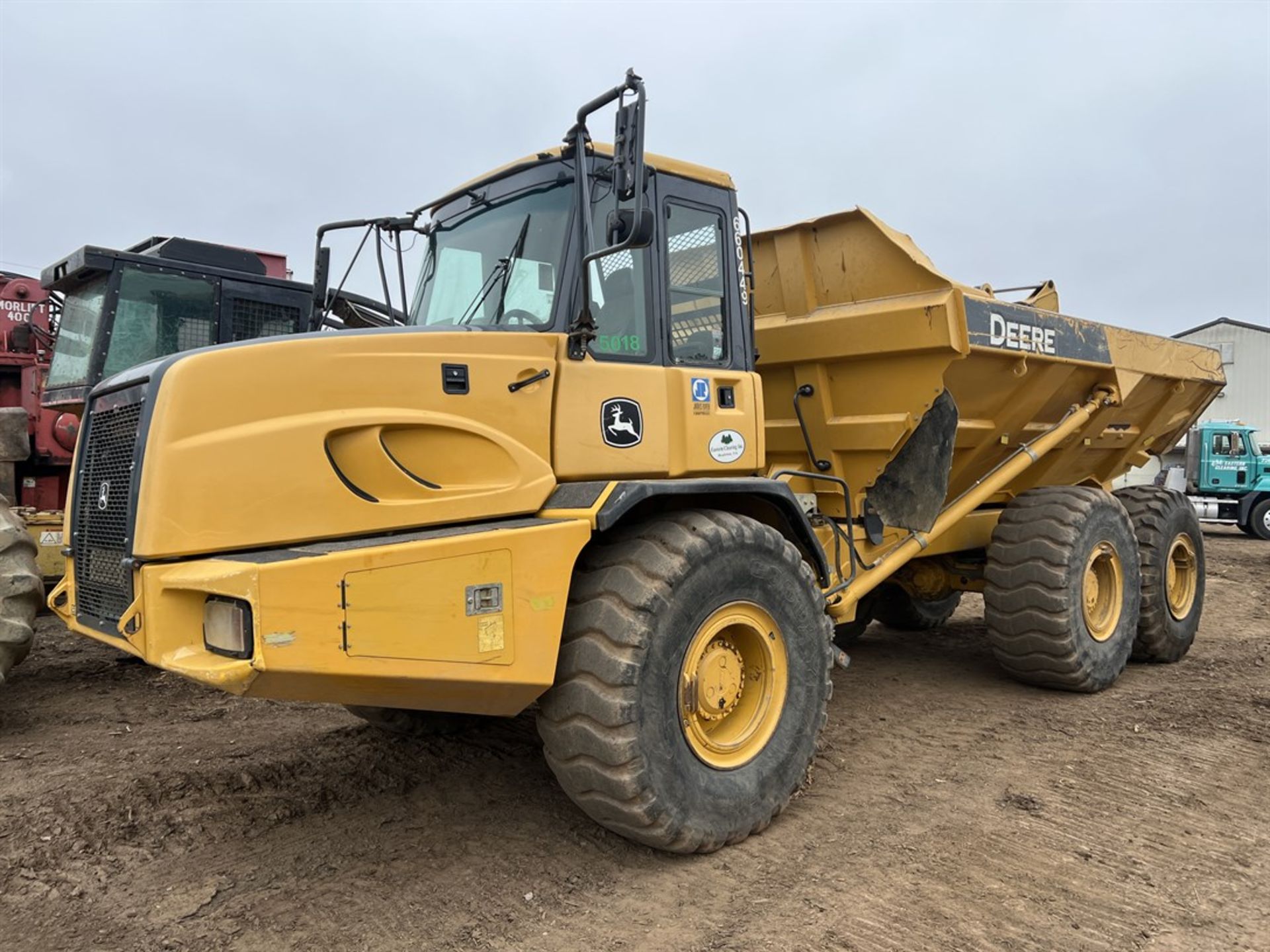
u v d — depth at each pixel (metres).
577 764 3.32
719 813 3.51
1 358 9.32
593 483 3.50
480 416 3.36
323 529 3.03
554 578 3.26
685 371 3.95
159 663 2.83
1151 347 6.82
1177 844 3.63
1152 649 6.75
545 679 3.24
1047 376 5.72
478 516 3.29
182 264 7.74
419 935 2.95
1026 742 4.92
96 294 7.58
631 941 2.92
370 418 3.12
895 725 5.23
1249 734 5.03
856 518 5.41
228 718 5.41
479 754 4.62
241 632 2.68
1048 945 2.90
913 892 3.23
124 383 3.27
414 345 3.26
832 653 4.16
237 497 2.91
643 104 3.20
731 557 3.63
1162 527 6.75
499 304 3.84
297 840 3.64
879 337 5.00
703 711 3.58
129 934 2.95
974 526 6.25
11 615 5.17
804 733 3.94
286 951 2.86
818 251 5.43
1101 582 6.16
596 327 3.64
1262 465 20.69
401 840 3.65
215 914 3.07
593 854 3.53
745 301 4.38
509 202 3.97
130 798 4.03
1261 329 36.47
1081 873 3.38
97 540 3.39
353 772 4.37
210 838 3.66
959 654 7.19
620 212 3.36
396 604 2.90
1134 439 7.40
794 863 3.46
